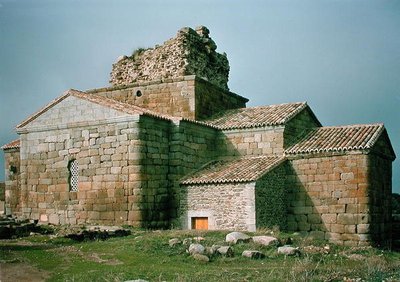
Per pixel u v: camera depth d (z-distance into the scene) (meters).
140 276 13.44
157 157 23.92
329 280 13.48
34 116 26.25
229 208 22.47
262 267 14.84
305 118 28.56
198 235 19.14
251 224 21.73
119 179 23.31
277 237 18.66
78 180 24.59
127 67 33.06
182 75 29.94
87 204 24.19
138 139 22.98
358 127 26.23
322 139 25.75
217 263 15.34
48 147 25.72
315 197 24.34
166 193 24.28
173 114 29.02
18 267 14.59
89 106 24.59
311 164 24.62
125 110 23.34
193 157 25.59
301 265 14.66
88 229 20.48
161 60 31.16
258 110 29.33
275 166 23.91
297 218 24.64
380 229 24.58
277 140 25.95
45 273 13.94
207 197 23.19
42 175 25.81
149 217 23.03
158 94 29.58
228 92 32.28
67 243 18.44
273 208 23.50
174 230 21.53
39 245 17.97
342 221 23.56
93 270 14.22
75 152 24.78
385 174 26.09
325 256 17.06
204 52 32.69
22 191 26.39
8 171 32.41
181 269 14.41
